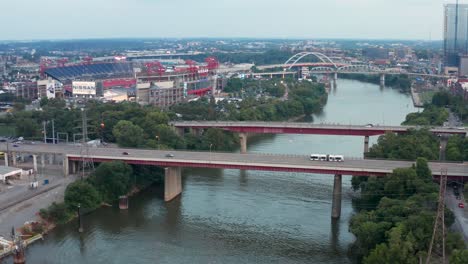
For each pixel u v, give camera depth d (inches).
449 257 7145.7
